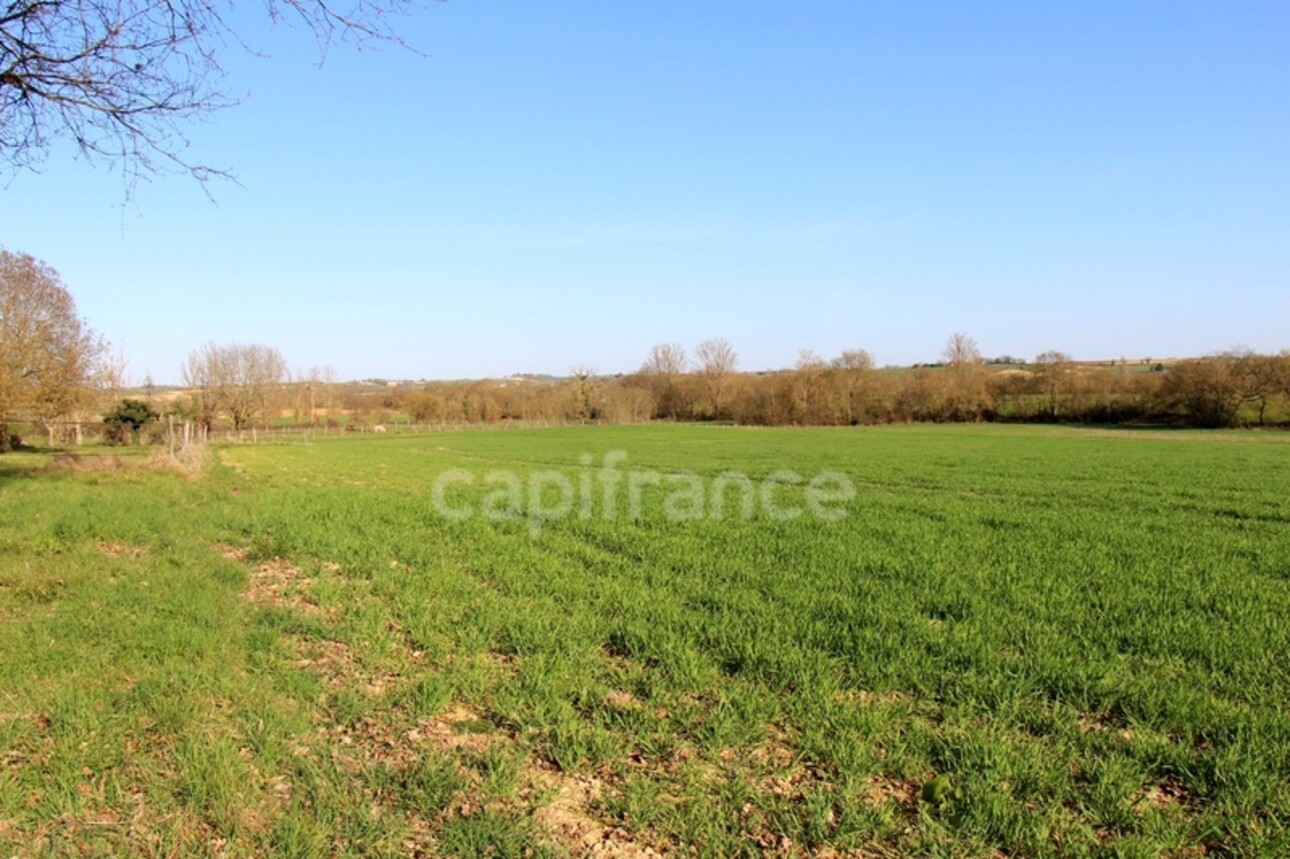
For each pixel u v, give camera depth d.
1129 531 16.38
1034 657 7.74
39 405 34.69
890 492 24.73
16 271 41.25
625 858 4.49
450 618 9.30
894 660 7.56
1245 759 5.39
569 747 5.66
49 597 9.88
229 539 15.18
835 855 4.51
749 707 6.35
